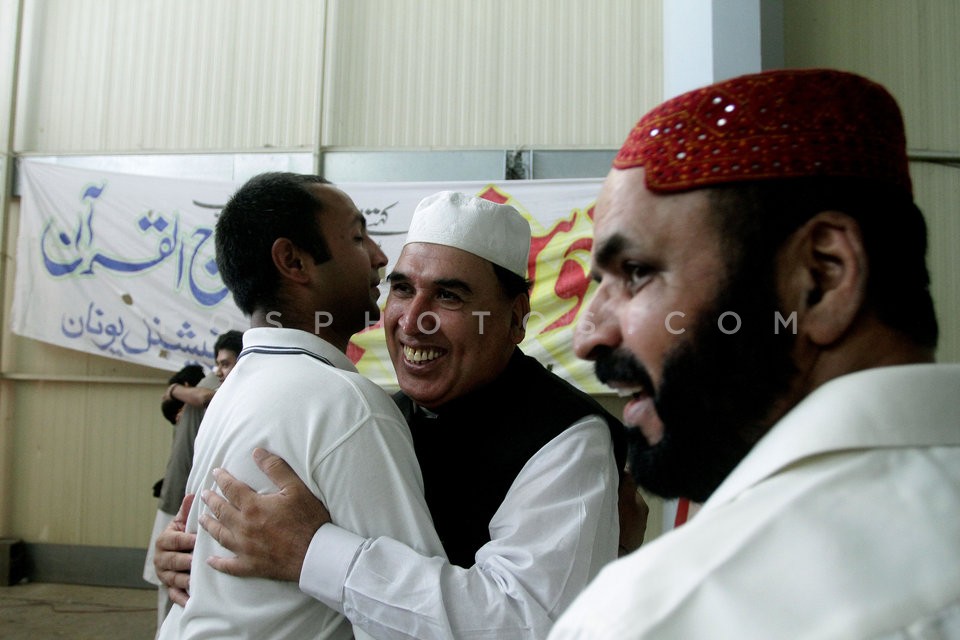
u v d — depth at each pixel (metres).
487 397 1.07
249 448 0.86
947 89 3.65
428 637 0.76
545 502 0.88
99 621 3.44
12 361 4.07
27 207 4.02
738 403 0.42
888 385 0.37
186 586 0.90
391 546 0.80
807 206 0.40
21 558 3.98
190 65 4.07
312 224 1.04
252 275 1.03
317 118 3.89
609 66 3.79
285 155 3.93
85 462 4.01
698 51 3.06
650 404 0.47
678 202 0.43
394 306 1.14
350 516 0.82
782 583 0.32
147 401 4.00
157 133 4.07
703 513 0.39
